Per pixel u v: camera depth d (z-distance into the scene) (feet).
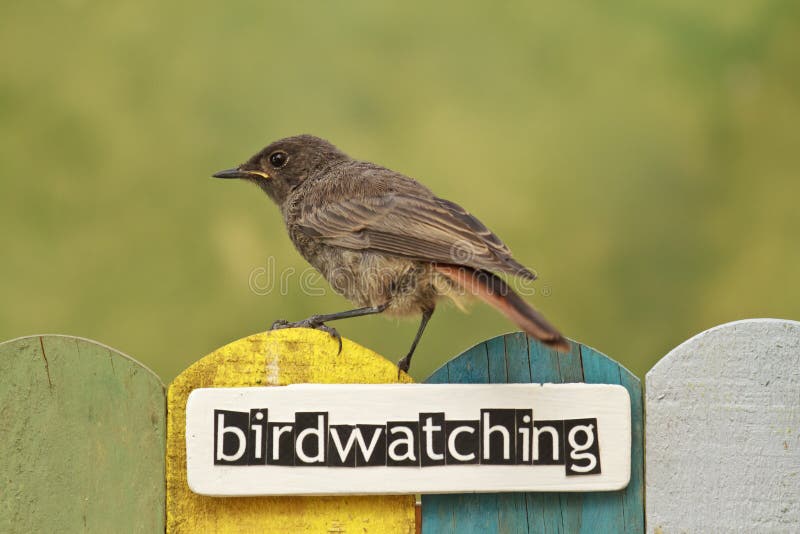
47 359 22.52
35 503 22.38
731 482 23.02
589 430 22.98
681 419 23.16
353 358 23.22
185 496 22.70
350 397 22.77
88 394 22.59
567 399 22.98
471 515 23.20
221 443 22.49
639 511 23.24
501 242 27.76
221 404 22.56
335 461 22.67
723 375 23.12
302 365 23.09
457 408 22.88
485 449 22.85
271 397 22.66
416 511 23.62
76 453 22.53
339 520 22.98
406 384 22.94
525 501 23.26
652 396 23.24
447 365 23.34
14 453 22.35
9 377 22.39
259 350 23.06
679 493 23.12
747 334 23.08
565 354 23.38
